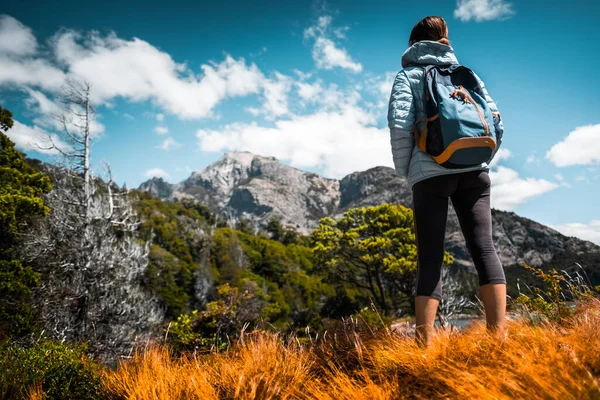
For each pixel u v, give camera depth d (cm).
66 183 1931
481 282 173
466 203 183
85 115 1917
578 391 97
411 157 184
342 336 208
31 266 1825
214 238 6600
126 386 196
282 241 11175
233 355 220
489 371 121
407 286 2588
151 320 1828
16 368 231
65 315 1591
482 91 181
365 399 130
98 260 1780
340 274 2888
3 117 1864
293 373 173
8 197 1688
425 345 161
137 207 6444
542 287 233
